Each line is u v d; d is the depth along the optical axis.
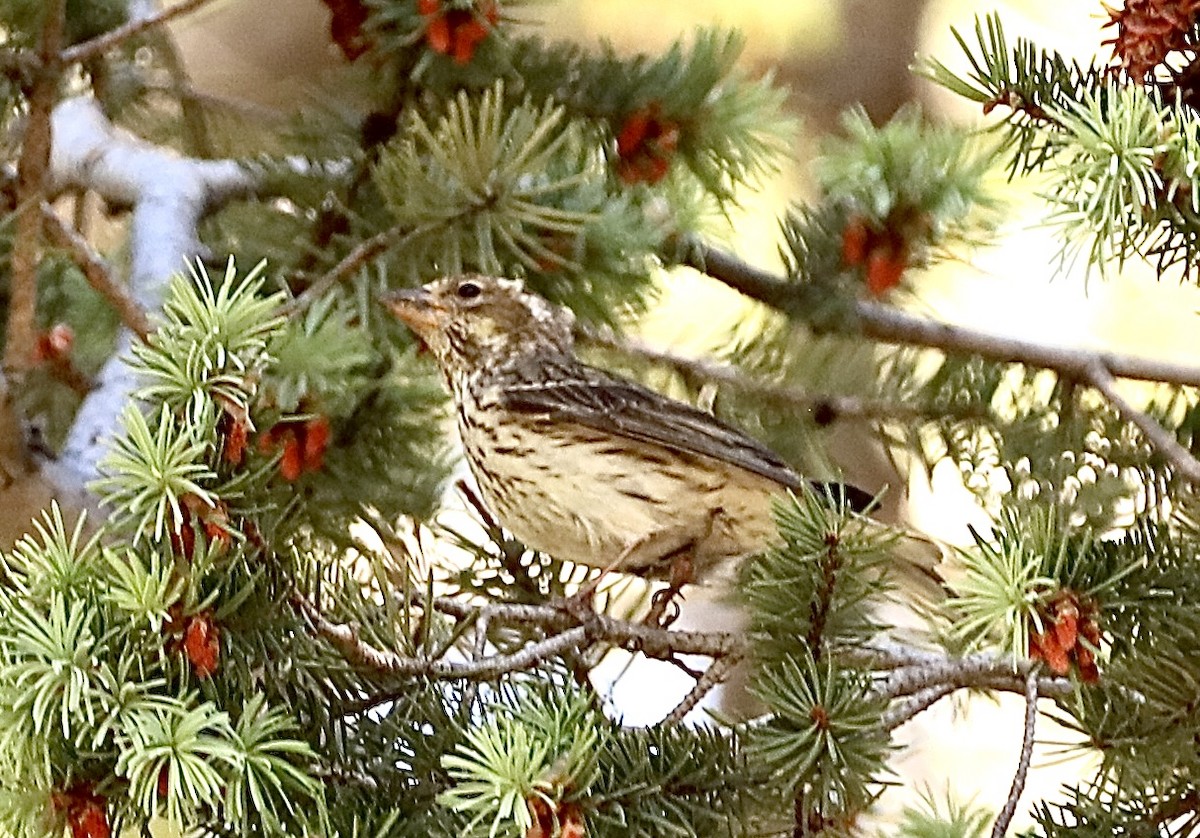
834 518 4.44
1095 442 4.62
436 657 4.45
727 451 4.53
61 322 4.66
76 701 4.40
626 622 4.46
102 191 4.63
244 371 4.41
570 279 4.59
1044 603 4.42
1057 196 4.43
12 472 4.52
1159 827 4.46
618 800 4.43
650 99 4.58
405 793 4.44
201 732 4.41
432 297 4.57
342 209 4.58
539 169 4.54
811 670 4.43
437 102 4.57
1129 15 4.45
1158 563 4.45
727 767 4.44
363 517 4.57
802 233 4.64
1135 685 4.46
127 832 4.47
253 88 4.85
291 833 4.43
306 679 4.43
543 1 4.56
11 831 4.41
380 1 4.55
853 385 4.65
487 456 4.55
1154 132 4.43
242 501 4.42
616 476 4.54
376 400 4.59
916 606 4.52
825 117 4.87
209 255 4.61
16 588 4.44
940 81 4.46
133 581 4.40
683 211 4.63
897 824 4.52
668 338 4.70
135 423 4.41
